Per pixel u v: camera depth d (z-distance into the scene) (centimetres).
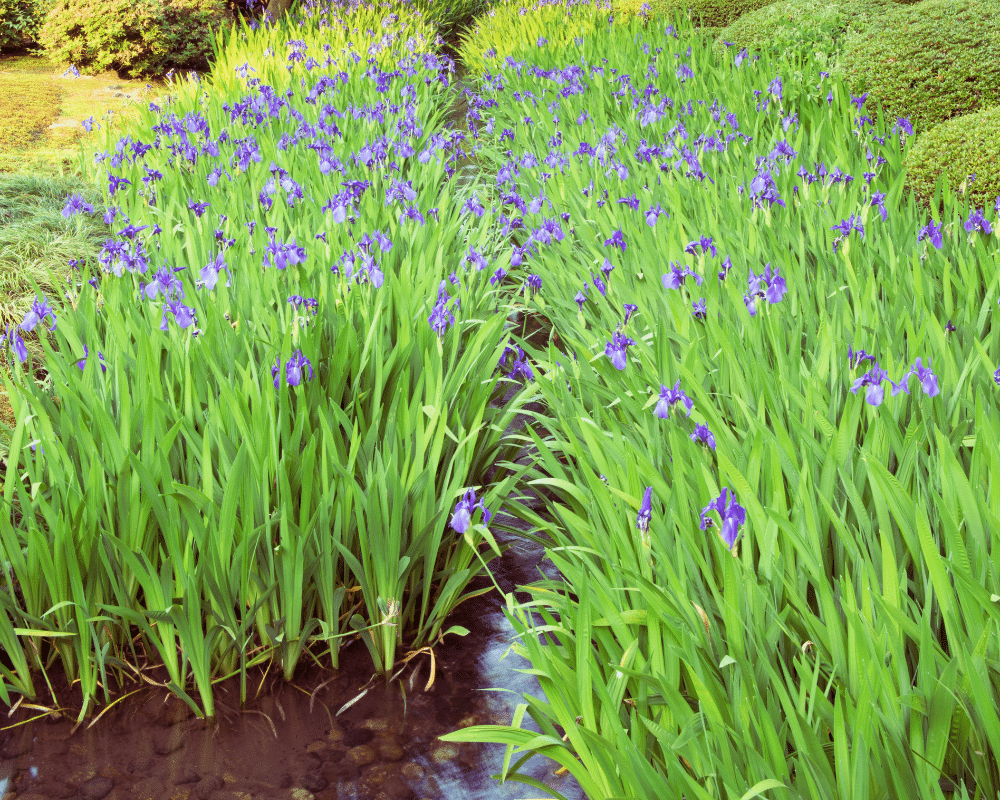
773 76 854
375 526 263
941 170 587
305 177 593
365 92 891
